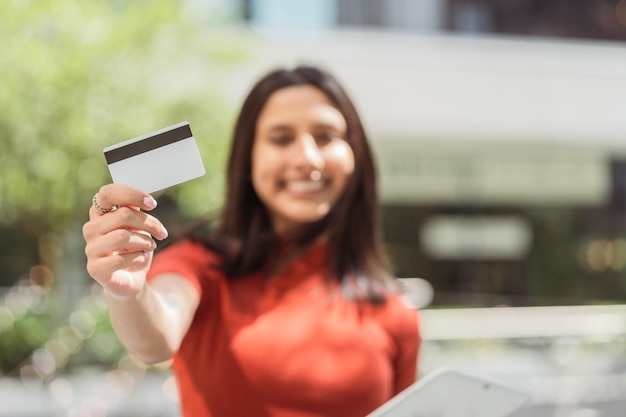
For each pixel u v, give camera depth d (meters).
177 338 1.45
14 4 5.23
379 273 1.86
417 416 1.35
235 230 1.77
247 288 1.72
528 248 10.56
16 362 6.34
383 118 10.05
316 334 1.70
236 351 1.65
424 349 6.51
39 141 5.39
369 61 9.96
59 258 6.88
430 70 10.20
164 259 1.68
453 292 10.27
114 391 5.79
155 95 6.04
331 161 1.75
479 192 10.44
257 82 1.80
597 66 10.70
